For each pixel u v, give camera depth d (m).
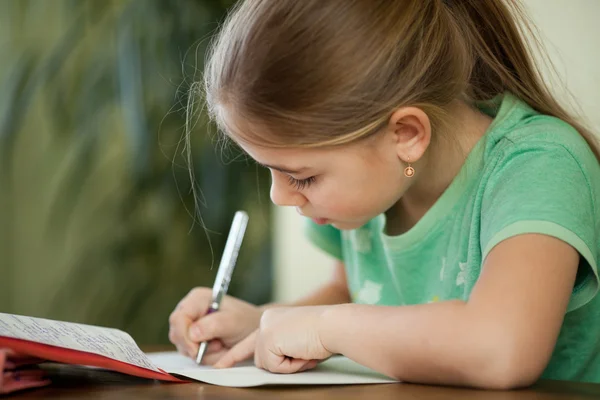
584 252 0.72
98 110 2.21
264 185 2.26
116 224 2.22
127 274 2.21
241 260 2.28
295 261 2.23
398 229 1.06
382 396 0.60
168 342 2.21
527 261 0.69
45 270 2.26
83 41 2.20
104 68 2.19
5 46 2.23
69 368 0.78
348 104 0.76
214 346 1.00
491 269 0.70
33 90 2.18
